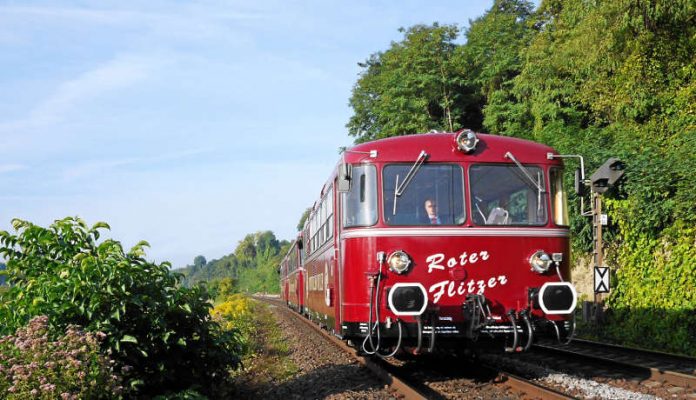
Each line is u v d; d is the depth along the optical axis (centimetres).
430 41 3834
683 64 2058
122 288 712
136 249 787
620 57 2095
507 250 919
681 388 871
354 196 943
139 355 747
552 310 884
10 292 730
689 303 1395
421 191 927
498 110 3309
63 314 703
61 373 598
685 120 1966
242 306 2430
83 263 701
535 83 2711
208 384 851
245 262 15212
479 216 923
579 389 880
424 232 908
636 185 1534
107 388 623
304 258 2041
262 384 1040
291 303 3153
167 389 794
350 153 959
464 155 941
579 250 1872
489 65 3525
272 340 1808
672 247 1454
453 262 906
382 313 897
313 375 1085
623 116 2153
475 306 876
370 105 4550
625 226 1598
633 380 943
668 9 1866
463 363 1124
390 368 1100
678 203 1424
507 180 945
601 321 1596
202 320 834
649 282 1515
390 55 4044
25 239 756
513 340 924
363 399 852
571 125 2512
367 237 916
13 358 605
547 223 941
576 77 2427
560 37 2683
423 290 861
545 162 962
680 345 1327
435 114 4106
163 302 773
